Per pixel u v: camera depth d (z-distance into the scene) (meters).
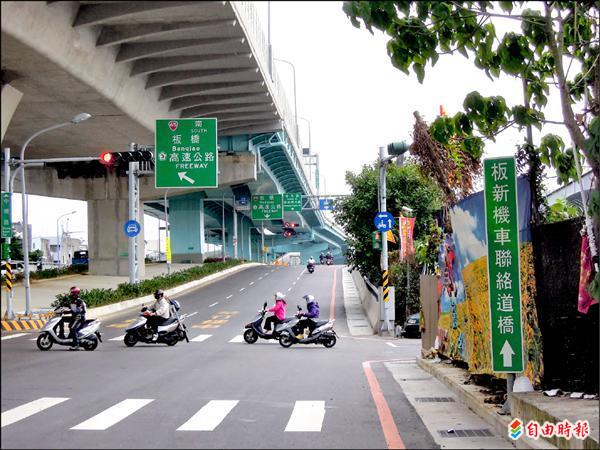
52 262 117.25
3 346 21.36
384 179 29.58
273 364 17.48
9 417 10.29
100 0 18.59
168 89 29.12
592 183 8.85
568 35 10.53
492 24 9.73
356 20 9.12
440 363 15.76
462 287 13.13
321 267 78.50
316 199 92.62
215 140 29.16
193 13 20.03
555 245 9.34
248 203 74.19
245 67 27.34
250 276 64.12
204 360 18.28
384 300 29.55
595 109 9.57
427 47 9.55
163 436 8.98
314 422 9.92
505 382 11.10
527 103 10.51
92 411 10.80
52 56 18.55
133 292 38.97
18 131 30.75
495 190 9.16
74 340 20.28
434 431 9.30
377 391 12.93
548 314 9.56
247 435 9.05
